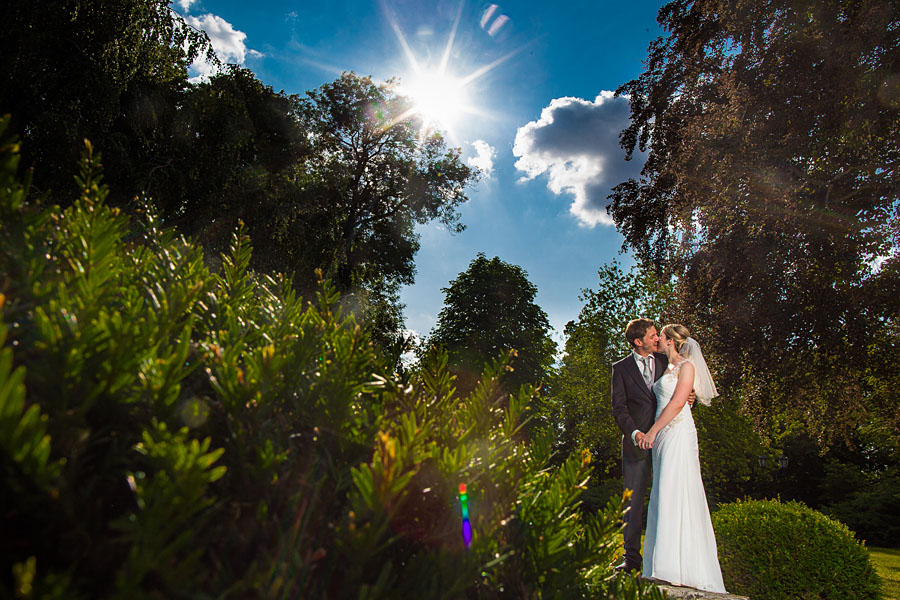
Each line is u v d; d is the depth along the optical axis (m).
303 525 0.63
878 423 19.72
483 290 30.88
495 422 1.05
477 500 0.83
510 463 0.96
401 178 27.83
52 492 0.48
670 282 19.64
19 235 0.72
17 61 12.02
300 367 0.85
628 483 4.41
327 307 1.08
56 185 11.54
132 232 1.15
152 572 0.50
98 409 0.62
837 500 28.89
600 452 22.62
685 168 15.47
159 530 0.48
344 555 0.65
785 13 13.61
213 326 0.99
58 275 0.74
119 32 13.36
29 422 0.46
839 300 13.28
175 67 17.03
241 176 16.89
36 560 0.50
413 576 0.69
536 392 1.07
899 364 13.47
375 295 29.66
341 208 26.14
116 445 0.60
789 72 13.30
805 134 13.26
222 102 17.19
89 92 12.91
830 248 13.41
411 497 0.78
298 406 0.82
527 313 31.05
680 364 4.38
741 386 15.56
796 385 14.38
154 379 0.64
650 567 4.08
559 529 0.93
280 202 19.52
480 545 0.77
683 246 16.77
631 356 4.66
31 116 12.73
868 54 12.52
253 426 0.72
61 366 0.57
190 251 1.16
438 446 0.87
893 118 12.48
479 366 26.77
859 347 13.28
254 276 1.21
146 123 15.12
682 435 4.20
